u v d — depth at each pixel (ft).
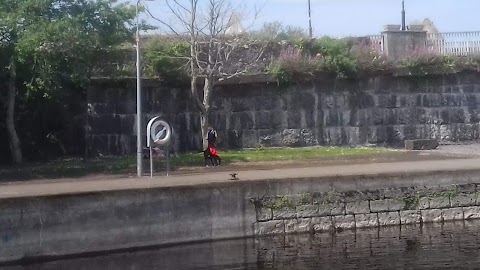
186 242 55.47
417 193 61.21
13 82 85.35
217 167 76.79
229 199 56.95
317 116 100.12
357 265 48.19
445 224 61.41
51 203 51.67
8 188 58.54
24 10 80.07
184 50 97.30
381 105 100.89
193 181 58.34
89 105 94.38
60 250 51.78
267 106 99.81
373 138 100.63
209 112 93.66
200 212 56.03
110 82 93.76
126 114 94.94
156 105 96.32
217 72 93.97
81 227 52.49
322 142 100.17
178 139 97.30
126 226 53.78
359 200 59.88
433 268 46.52
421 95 101.35
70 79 87.10
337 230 59.31
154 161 84.02
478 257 49.44
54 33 78.48
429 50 101.71
